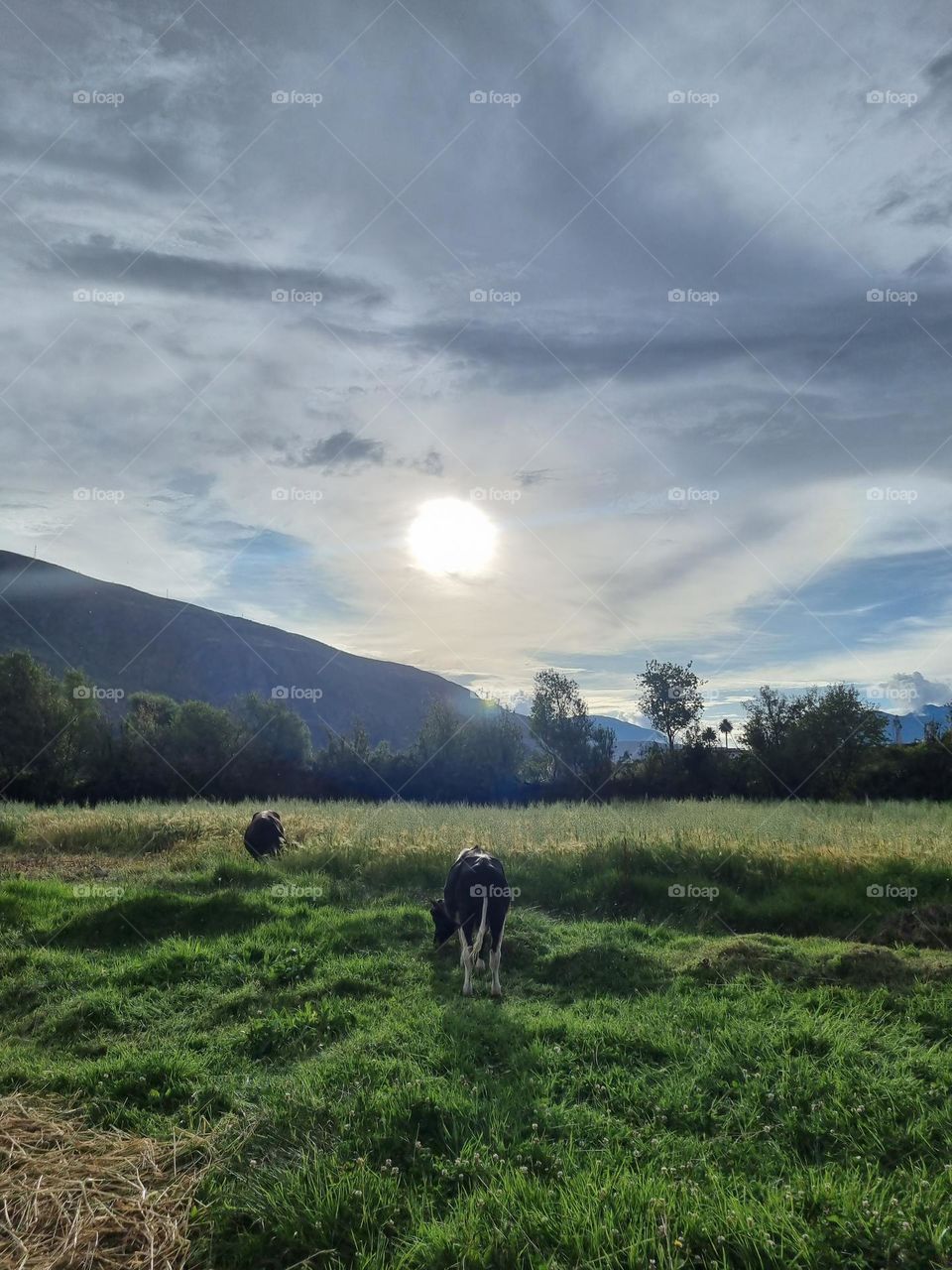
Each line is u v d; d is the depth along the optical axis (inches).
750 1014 309.1
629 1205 183.0
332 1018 311.6
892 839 597.3
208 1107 248.2
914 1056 259.9
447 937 429.7
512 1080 256.1
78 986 368.2
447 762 2161.7
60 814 991.6
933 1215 174.6
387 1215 188.5
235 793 2030.0
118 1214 199.9
